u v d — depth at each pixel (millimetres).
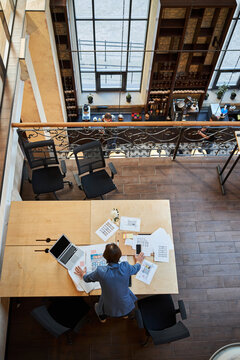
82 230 3746
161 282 3453
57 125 4605
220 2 8219
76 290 3412
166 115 11445
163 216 3852
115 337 3863
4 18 5484
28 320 3928
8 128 4383
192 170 5219
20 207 3877
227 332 3947
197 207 4848
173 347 3838
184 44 9727
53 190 4586
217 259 4434
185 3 8062
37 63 7785
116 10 9523
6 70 5207
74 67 9984
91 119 11297
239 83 11867
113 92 11797
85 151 4492
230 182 5102
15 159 4547
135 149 5316
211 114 11125
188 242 4547
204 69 10391
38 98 7324
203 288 4219
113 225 3775
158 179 5117
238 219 4750
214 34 9625
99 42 10406
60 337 3854
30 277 3479
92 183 4594
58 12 8039
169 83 10461
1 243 3705
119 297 2988
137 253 3596
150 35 9742
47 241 3680
